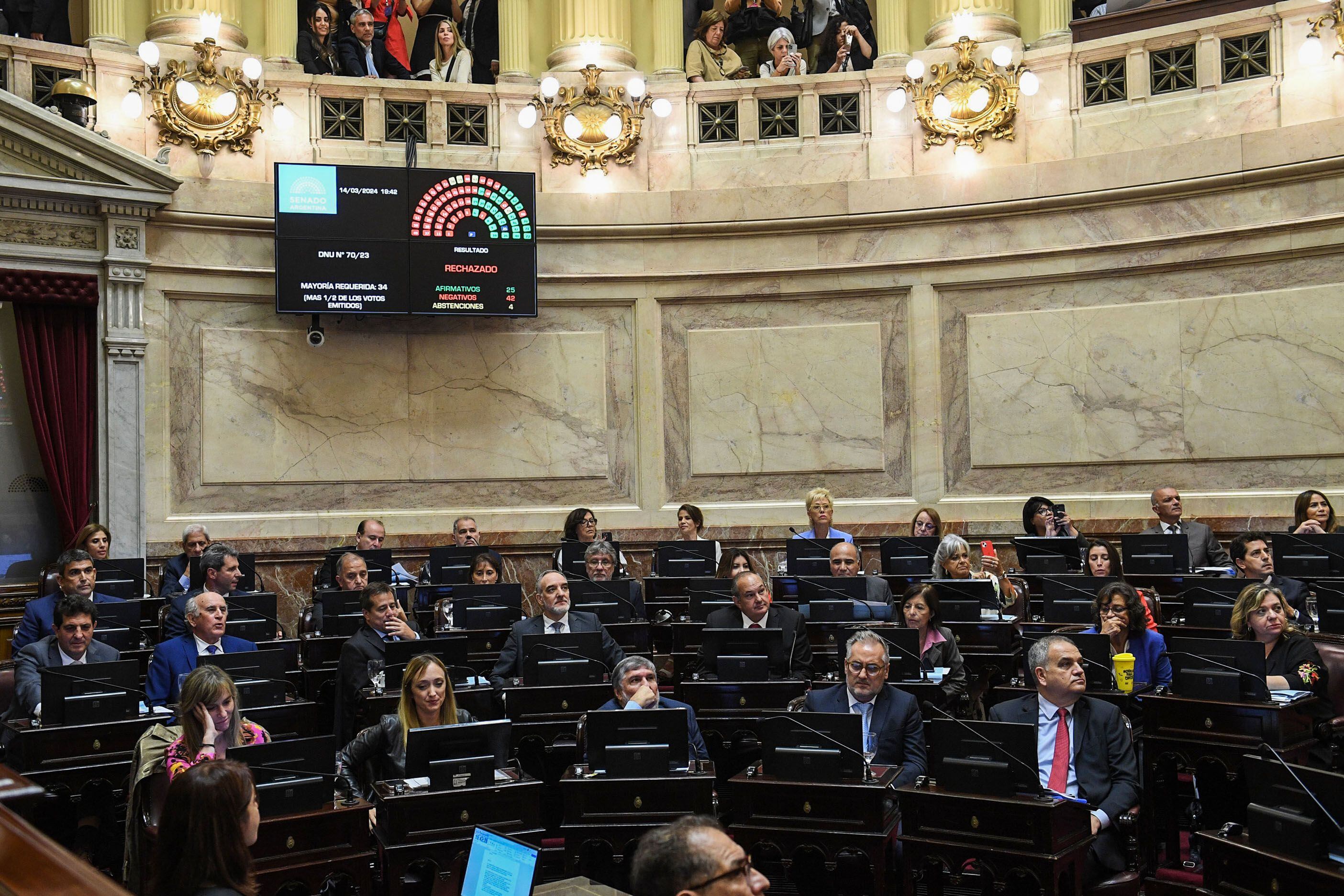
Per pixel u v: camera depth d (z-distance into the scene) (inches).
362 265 438.6
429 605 368.5
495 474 470.9
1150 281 426.3
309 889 187.9
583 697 262.1
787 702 259.1
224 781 138.8
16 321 417.7
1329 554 313.7
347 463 458.9
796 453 467.2
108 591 342.6
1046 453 439.5
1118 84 435.5
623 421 477.7
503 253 450.9
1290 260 400.5
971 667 301.6
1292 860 162.7
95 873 74.3
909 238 456.4
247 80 453.4
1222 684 230.1
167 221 437.1
